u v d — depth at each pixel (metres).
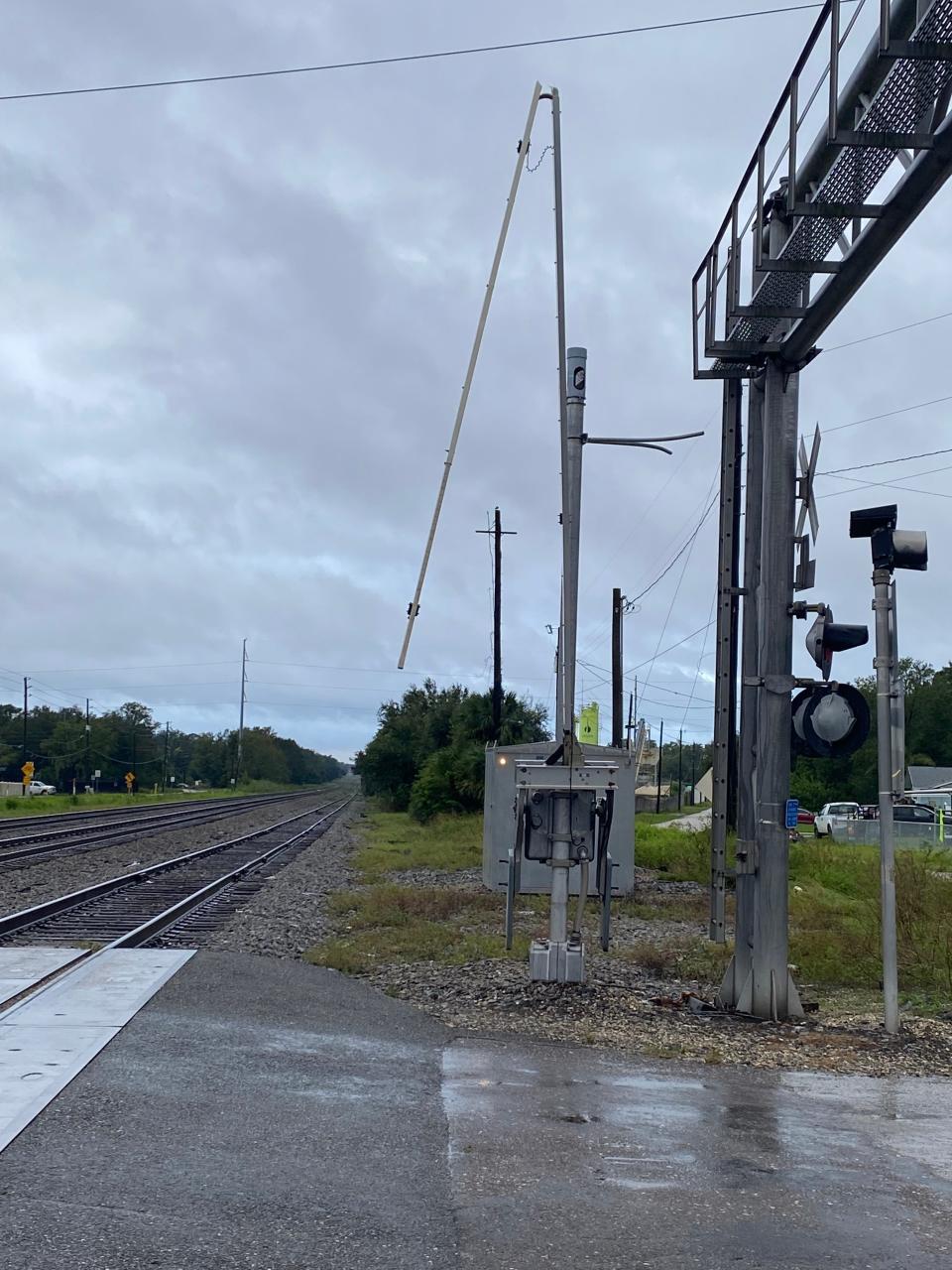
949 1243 4.71
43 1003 9.02
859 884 24.84
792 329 10.08
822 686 10.04
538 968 11.04
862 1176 5.57
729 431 11.21
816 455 9.99
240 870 27.05
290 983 10.55
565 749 11.11
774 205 9.81
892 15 7.46
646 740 90.69
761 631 10.43
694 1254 4.52
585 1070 7.71
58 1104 6.16
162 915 16.56
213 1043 7.78
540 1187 5.23
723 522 11.20
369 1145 5.73
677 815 85.50
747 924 10.46
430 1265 4.35
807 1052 8.70
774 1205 5.11
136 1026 8.16
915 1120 6.70
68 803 79.00
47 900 19.08
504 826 21.02
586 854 11.10
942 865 23.80
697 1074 7.80
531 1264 4.39
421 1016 9.62
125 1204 4.82
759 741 10.38
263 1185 5.11
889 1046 8.95
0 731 159.12
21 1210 4.70
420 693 81.06
